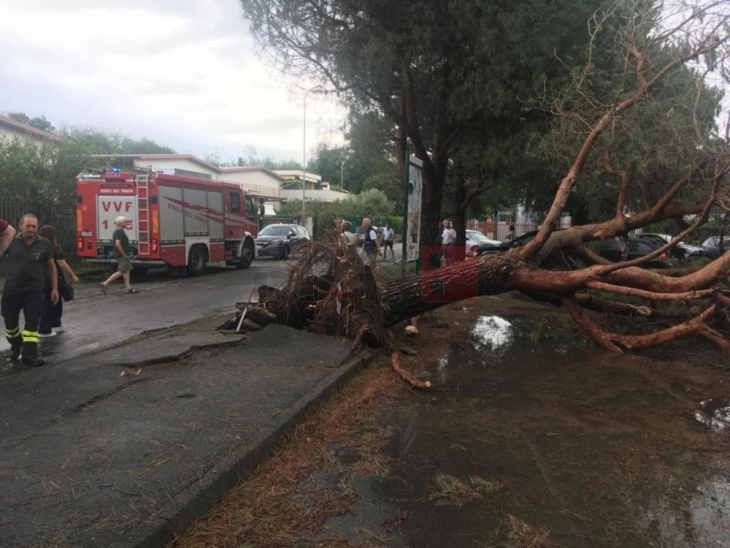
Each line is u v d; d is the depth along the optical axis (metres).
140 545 2.68
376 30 10.27
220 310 10.59
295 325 7.99
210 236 17.50
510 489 3.75
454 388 6.00
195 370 5.74
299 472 3.87
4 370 6.16
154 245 15.03
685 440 4.67
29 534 2.70
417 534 3.17
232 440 3.94
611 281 8.74
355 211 43.72
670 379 6.45
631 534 3.23
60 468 3.42
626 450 4.44
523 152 11.59
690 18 6.96
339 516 3.33
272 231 25.80
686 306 8.78
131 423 4.21
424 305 7.91
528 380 6.33
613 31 9.15
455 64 10.77
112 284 14.77
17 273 6.29
